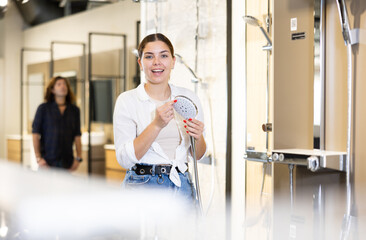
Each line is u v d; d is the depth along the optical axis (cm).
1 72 751
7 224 323
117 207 222
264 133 243
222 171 294
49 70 692
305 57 189
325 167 171
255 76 249
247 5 251
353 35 171
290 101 194
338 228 175
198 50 308
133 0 354
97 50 605
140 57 186
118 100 185
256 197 242
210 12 299
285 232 193
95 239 221
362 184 173
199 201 182
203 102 307
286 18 194
